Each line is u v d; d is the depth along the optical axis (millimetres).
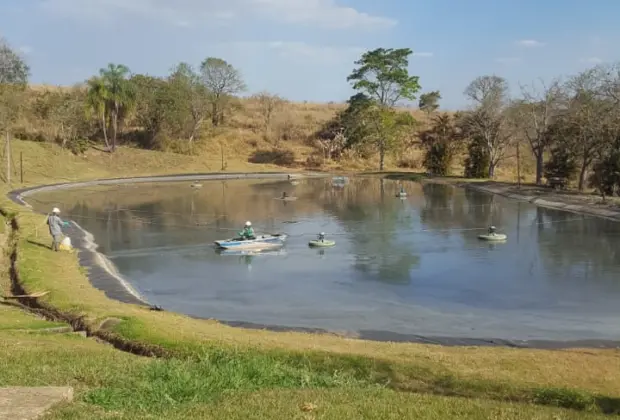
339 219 53906
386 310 26984
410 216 55875
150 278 32844
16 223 45438
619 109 62719
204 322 24078
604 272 33656
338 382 14289
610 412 14211
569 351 20562
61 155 92188
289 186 85188
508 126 86438
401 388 15562
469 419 11016
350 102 115438
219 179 95188
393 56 112812
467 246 41344
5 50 93500
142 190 79000
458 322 25203
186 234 46094
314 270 34500
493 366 17422
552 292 29719
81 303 23719
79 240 41969
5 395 10734
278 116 131375
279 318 25859
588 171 74500
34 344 16375
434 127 111562
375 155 115188
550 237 44719
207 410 10734
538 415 11672
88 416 9828
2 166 81750
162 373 13195
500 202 66688
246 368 14266
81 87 112625
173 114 107250
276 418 10359
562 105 77312
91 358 14719
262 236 42156
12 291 27094
